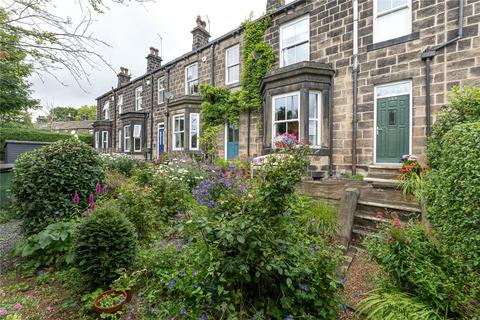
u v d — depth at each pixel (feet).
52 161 12.45
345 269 9.26
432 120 17.90
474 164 7.36
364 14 21.11
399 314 6.19
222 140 33.22
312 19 24.39
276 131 24.76
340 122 22.44
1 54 10.12
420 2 18.45
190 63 39.09
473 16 16.43
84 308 7.80
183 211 14.69
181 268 8.08
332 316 6.74
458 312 6.04
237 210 6.87
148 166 25.18
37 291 9.11
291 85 23.16
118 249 8.87
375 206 13.32
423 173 15.64
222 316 6.19
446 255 7.08
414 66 18.69
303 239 8.03
